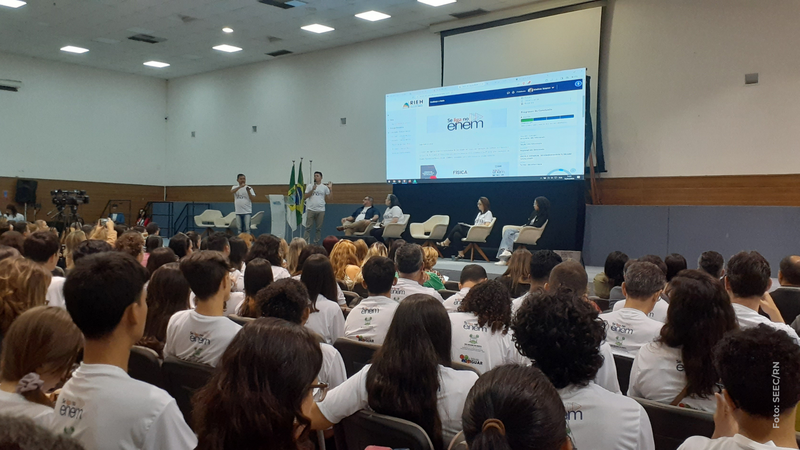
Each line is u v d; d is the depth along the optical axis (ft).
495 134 31.35
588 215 29.89
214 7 32.45
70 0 31.60
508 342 7.53
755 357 3.67
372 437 5.51
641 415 4.87
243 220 41.73
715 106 26.94
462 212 34.24
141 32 37.47
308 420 3.74
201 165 50.19
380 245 16.38
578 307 4.92
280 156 44.60
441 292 14.35
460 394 5.73
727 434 4.27
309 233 39.50
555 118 29.27
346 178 40.78
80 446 1.95
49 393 5.26
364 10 32.58
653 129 28.63
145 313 4.58
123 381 4.35
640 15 28.81
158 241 16.61
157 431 4.32
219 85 48.52
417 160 34.47
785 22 25.17
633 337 8.01
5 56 43.57
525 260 12.75
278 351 3.65
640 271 8.14
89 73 47.96
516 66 32.07
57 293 10.37
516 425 2.95
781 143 25.39
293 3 31.53
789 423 3.70
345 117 40.65
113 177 49.60
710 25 26.94
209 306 7.37
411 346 5.51
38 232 11.73
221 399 3.62
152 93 51.85
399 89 37.63
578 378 4.88
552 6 30.91
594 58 29.58
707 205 27.04
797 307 11.46
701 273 6.37
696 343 6.09
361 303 9.36
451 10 32.58
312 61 42.34
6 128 43.93
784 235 24.77
